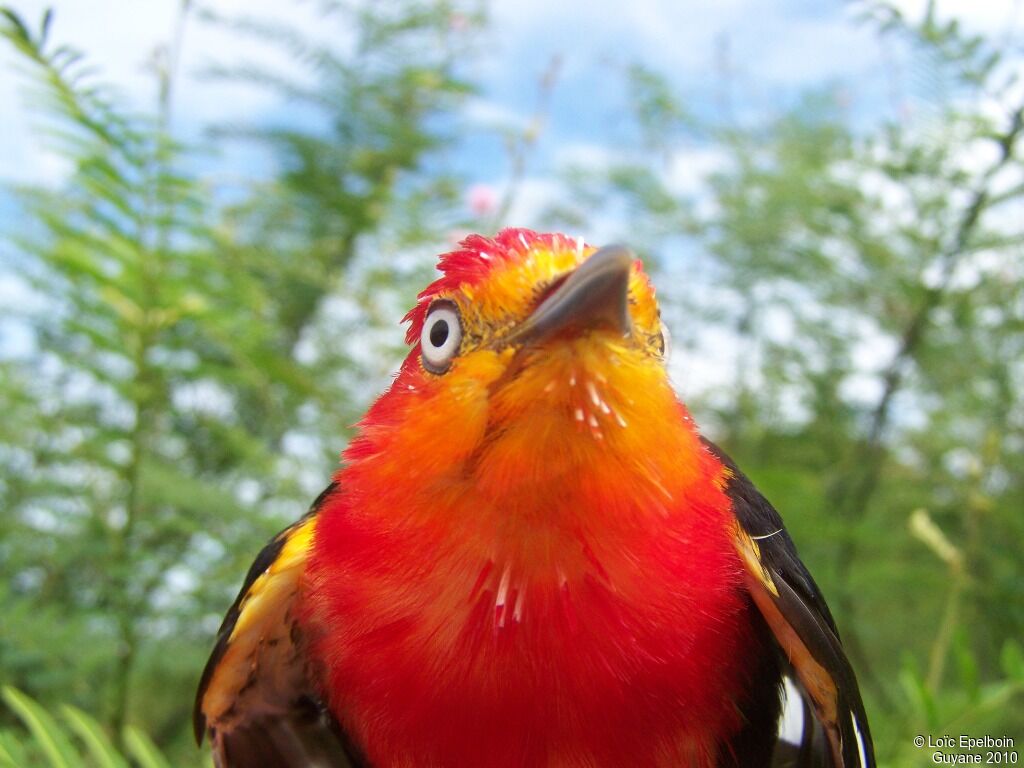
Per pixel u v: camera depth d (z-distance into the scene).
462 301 0.14
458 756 0.14
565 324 0.13
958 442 0.32
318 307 0.32
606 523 0.13
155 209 0.22
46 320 0.28
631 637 0.14
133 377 0.24
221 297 0.24
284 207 0.32
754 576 0.14
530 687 0.14
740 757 0.15
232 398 0.29
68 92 0.20
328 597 0.14
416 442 0.14
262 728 0.16
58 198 0.26
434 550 0.14
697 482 0.14
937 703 0.20
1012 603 0.26
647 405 0.13
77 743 0.20
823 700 0.15
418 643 0.14
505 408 0.13
